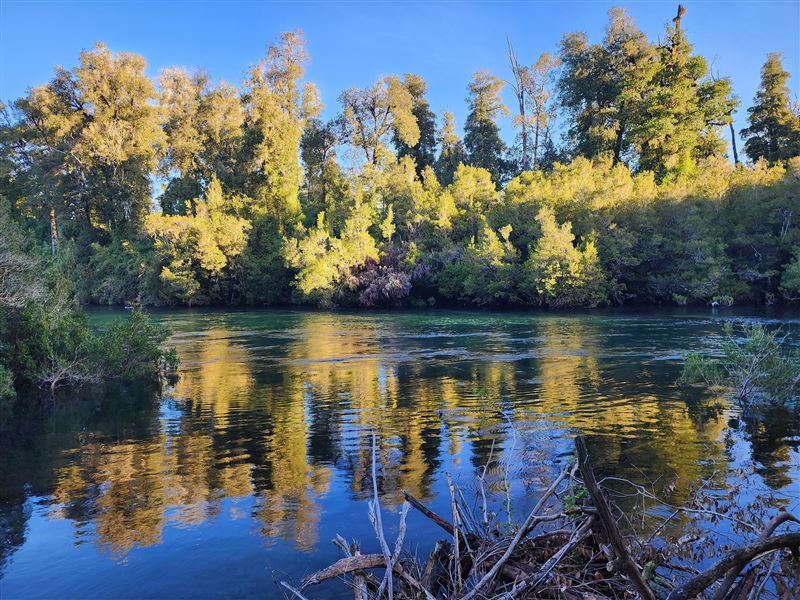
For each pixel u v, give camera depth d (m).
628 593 4.17
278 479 8.33
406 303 52.78
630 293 46.75
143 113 59.25
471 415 11.95
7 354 16.31
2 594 5.31
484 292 47.44
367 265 52.00
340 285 51.72
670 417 11.41
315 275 49.84
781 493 7.20
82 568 5.77
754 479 7.77
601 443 9.66
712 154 56.50
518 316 38.19
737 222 44.47
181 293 54.56
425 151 75.62
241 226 55.78
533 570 4.46
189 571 5.66
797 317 32.84
